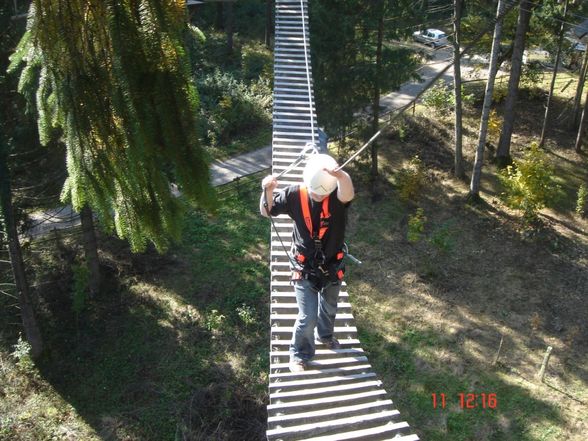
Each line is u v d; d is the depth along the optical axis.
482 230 18.89
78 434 13.55
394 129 23.45
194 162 5.19
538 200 18.64
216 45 31.50
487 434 13.02
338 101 19.53
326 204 4.18
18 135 13.16
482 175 21.41
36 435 13.52
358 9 18.72
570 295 16.56
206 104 24.89
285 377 5.11
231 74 27.61
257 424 13.44
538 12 19.33
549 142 22.94
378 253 18.06
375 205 20.06
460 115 20.41
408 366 14.66
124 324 15.98
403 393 13.99
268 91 27.03
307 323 4.82
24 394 14.51
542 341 15.23
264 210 4.37
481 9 20.27
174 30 4.91
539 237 18.50
